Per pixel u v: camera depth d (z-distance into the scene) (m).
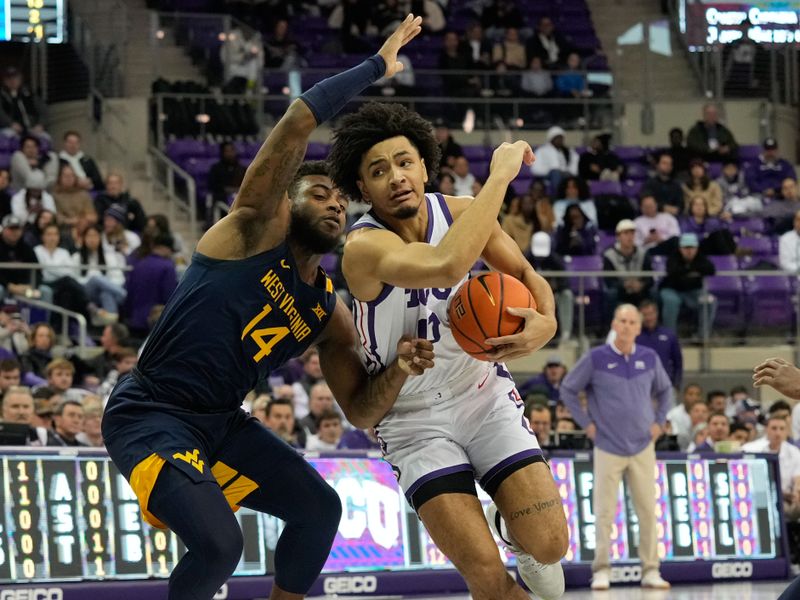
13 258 16.39
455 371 6.02
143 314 16.02
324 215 5.96
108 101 23.02
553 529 5.90
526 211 20.31
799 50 26.81
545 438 12.65
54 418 11.57
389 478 10.91
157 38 23.55
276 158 5.75
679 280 18.58
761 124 26.23
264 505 6.28
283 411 12.33
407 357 5.74
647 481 11.89
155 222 16.28
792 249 20.73
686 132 25.47
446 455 6.01
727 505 12.53
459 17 27.45
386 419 6.20
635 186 23.31
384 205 5.89
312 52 26.03
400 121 5.96
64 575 9.41
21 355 14.56
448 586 10.89
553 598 6.75
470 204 5.55
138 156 22.88
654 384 12.16
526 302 5.76
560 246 19.61
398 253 5.59
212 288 5.86
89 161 20.75
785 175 24.19
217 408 6.02
